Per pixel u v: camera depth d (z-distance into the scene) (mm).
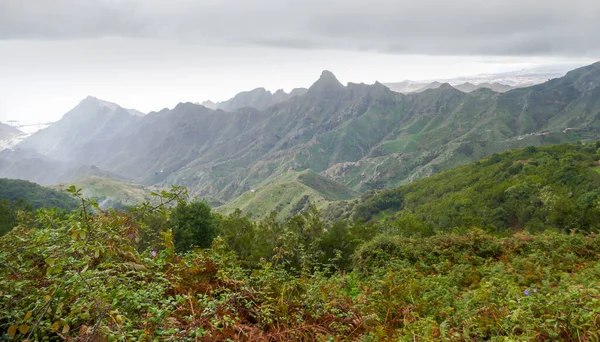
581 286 6051
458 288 8852
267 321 4852
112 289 3869
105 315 3615
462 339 4859
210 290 5242
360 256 13703
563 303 5000
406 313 6027
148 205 4762
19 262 4461
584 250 11883
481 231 13984
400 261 12094
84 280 3609
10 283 3697
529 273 8938
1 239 4184
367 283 9102
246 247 18453
